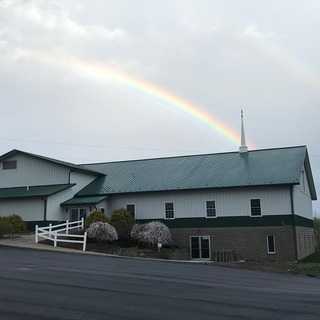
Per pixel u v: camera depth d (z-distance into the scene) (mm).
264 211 38219
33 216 40938
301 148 43125
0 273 16609
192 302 12688
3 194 42969
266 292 15336
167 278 17641
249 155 44031
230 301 13125
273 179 38250
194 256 39656
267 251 37719
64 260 22453
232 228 38906
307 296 14781
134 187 42500
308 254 42781
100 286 14648
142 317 10648
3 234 34562
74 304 11742
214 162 44125
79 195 43156
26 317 10297
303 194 42844
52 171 44125
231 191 39344
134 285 15219
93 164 49250
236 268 24953
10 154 45719
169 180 42375
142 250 35188
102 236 35094
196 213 40125
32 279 15445
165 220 40969
